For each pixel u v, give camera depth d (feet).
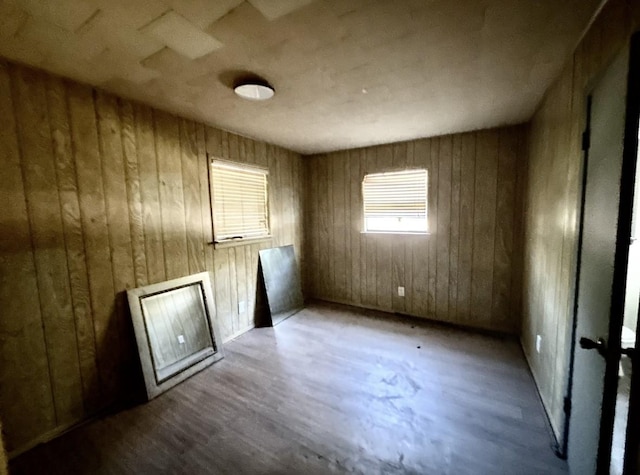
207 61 5.38
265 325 11.12
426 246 11.18
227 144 9.73
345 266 13.17
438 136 10.56
